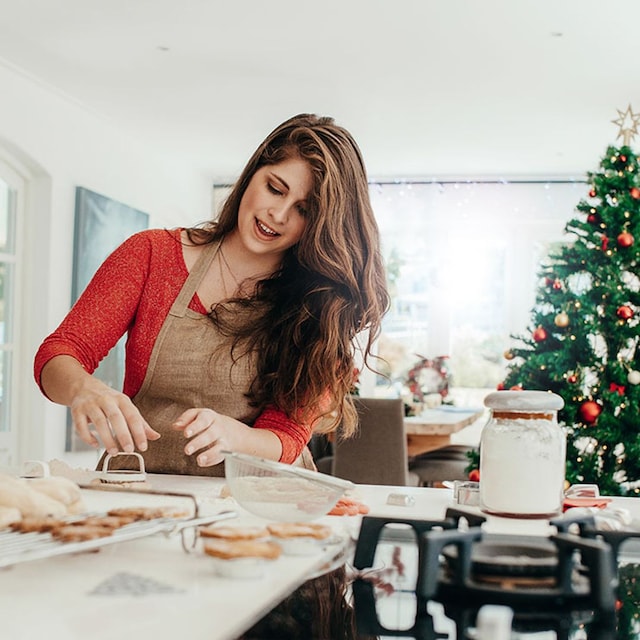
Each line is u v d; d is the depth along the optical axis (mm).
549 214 8031
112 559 808
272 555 756
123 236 6488
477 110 5988
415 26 4473
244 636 592
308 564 802
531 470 1020
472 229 8125
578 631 620
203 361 1540
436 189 8172
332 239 1524
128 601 666
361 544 851
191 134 6738
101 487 1068
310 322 1551
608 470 4285
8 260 5418
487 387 8039
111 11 4344
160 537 901
